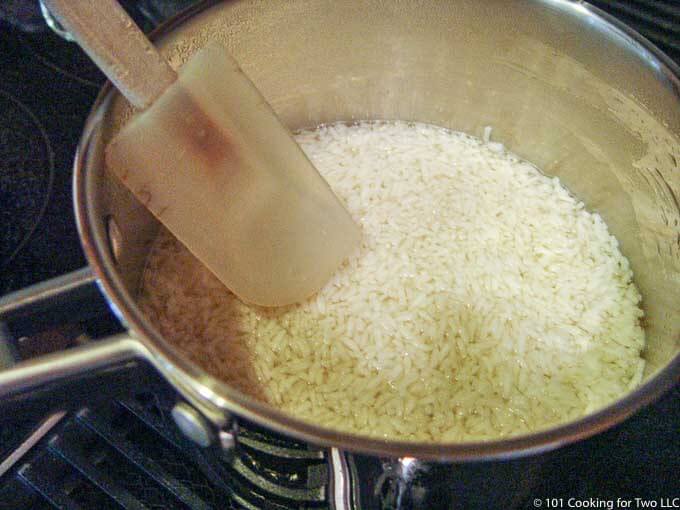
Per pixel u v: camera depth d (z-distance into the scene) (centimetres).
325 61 30
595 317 26
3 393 16
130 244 25
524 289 27
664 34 29
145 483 22
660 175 25
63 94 34
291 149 23
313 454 16
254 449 17
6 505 21
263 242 23
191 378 15
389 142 32
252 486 20
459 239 28
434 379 24
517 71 28
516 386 24
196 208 21
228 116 21
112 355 16
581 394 24
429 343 25
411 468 15
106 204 21
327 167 31
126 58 18
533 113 30
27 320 20
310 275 25
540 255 28
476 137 33
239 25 26
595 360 25
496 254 28
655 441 23
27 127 32
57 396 17
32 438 22
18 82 34
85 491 22
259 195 22
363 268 27
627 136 26
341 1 26
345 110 33
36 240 28
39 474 22
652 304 26
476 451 14
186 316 26
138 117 19
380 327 25
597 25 24
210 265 22
